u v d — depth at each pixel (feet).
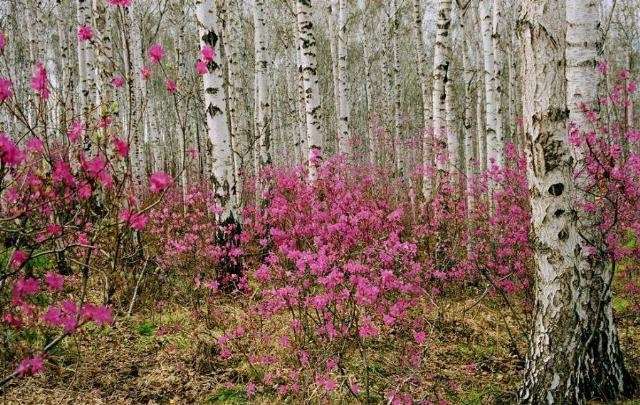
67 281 19.16
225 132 23.89
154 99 60.59
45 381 14.02
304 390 13.35
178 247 21.44
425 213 28.94
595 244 14.29
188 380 14.74
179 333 17.51
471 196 29.07
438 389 14.69
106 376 14.69
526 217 22.66
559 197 12.70
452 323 19.66
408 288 14.61
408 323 17.28
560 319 12.95
